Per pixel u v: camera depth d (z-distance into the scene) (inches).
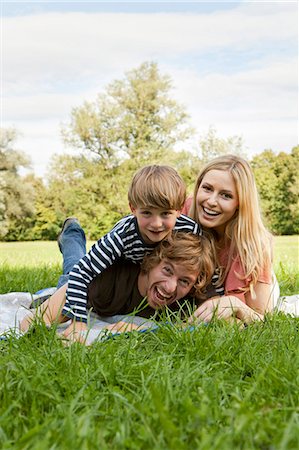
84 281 138.9
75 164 1045.2
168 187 130.3
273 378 93.1
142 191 130.6
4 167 1029.2
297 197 908.6
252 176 150.3
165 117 1053.8
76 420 80.1
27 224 1021.8
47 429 76.5
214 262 146.1
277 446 71.4
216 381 92.5
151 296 141.4
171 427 73.6
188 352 108.4
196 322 129.0
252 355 108.3
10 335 115.4
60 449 71.4
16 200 1015.0
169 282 138.6
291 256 461.7
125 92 1072.8
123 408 86.5
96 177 1033.5
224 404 87.5
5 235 1012.5
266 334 125.3
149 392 86.7
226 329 123.5
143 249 140.0
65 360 101.9
